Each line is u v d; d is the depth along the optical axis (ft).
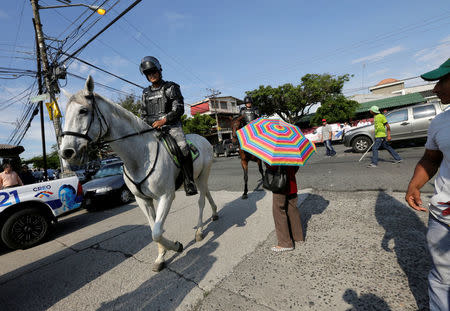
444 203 4.08
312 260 7.82
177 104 8.87
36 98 28.48
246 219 12.53
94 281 8.66
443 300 4.32
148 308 6.74
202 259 9.00
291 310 5.85
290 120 82.12
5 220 13.84
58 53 31.14
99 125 6.81
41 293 8.43
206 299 6.66
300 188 16.58
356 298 5.95
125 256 10.43
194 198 18.94
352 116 61.77
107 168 26.30
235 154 68.49
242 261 8.40
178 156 8.95
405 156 23.80
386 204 11.32
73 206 16.35
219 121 123.24
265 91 74.90
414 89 112.06
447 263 4.17
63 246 13.26
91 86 6.61
